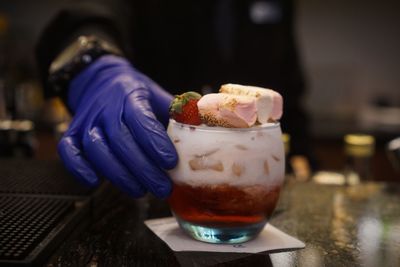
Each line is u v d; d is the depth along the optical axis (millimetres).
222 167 399
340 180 760
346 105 1954
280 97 436
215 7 1136
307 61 1964
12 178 578
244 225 416
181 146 414
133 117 444
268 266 385
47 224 416
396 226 492
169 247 418
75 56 605
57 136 869
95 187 511
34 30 1979
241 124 401
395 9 1885
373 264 393
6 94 813
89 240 432
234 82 1188
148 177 432
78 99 589
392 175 1625
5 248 362
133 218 500
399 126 1731
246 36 1185
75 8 740
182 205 423
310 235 461
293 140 1173
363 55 1934
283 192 623
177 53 1112
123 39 769
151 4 1068
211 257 399
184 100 420
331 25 1927
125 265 380
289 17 1230
